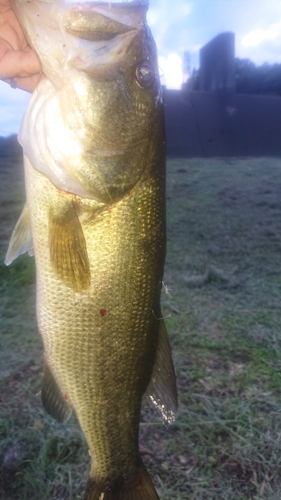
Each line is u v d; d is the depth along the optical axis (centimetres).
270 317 430
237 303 458
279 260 545
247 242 596
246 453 288
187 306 448
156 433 305
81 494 263
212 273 506
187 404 329
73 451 289
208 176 886
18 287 491
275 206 716
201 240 607
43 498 262
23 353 382
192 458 288
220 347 388
